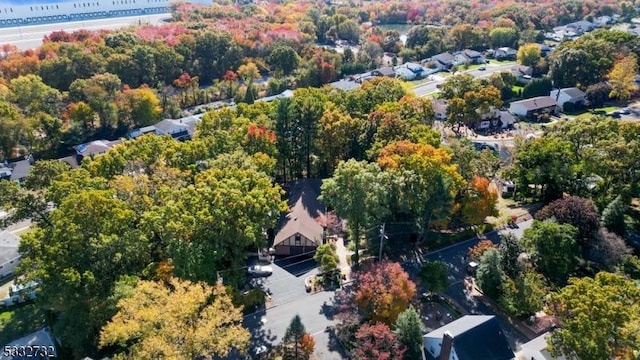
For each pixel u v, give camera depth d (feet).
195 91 441.68
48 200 184.14
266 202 182.09
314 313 178.70
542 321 171.63
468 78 358.43
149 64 439.22
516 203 258.37
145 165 215.51
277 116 260.01
